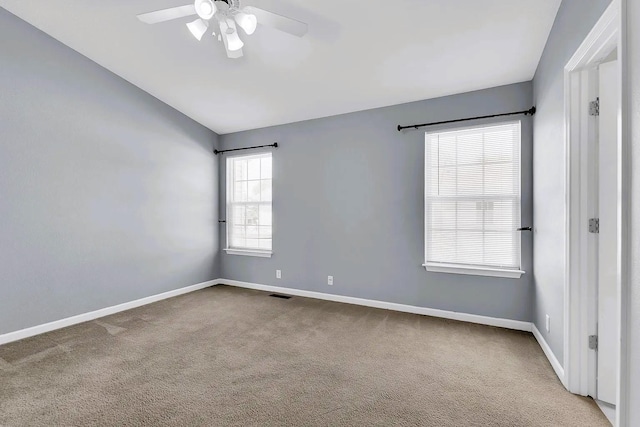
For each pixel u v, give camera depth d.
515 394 1.84
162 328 2.89
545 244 2.35
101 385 1.93
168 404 1.75
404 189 3.33
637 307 1.02
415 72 2.81
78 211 3.04
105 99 3.25
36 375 2.05
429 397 1.82
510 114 2.83
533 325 2.73
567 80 1.84
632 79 1.05
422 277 3.25
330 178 3.75
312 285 3.90
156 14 1.95
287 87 3.27
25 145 2.67
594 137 1.78
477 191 3.01
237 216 4.57
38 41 2.74
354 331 2.81
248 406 1.73
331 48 2.62
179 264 4.06
